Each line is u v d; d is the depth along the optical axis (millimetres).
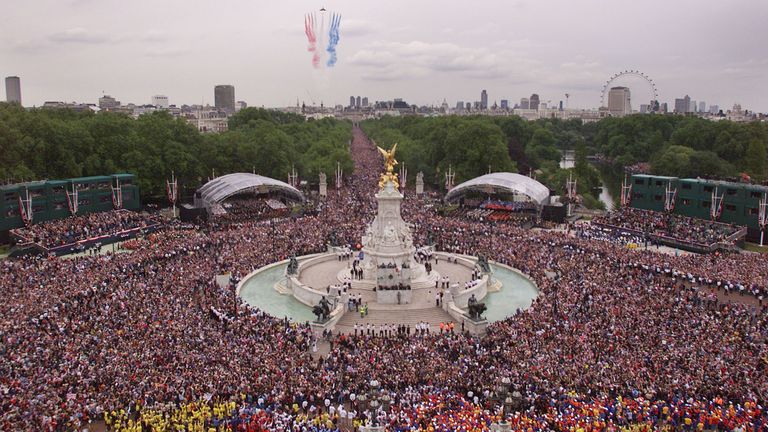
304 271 125625
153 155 194375
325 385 68938
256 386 67000
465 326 94750
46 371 66750
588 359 73000
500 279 124875
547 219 177000
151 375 67188
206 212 169000
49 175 173625
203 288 104500
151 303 91938
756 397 64938
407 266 106125
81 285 98062
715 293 104562
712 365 70625
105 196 161500
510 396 63750
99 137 189500
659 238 147625
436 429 57094
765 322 86000
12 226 137625
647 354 73938
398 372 71500
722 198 153375
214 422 59469
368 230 128250
